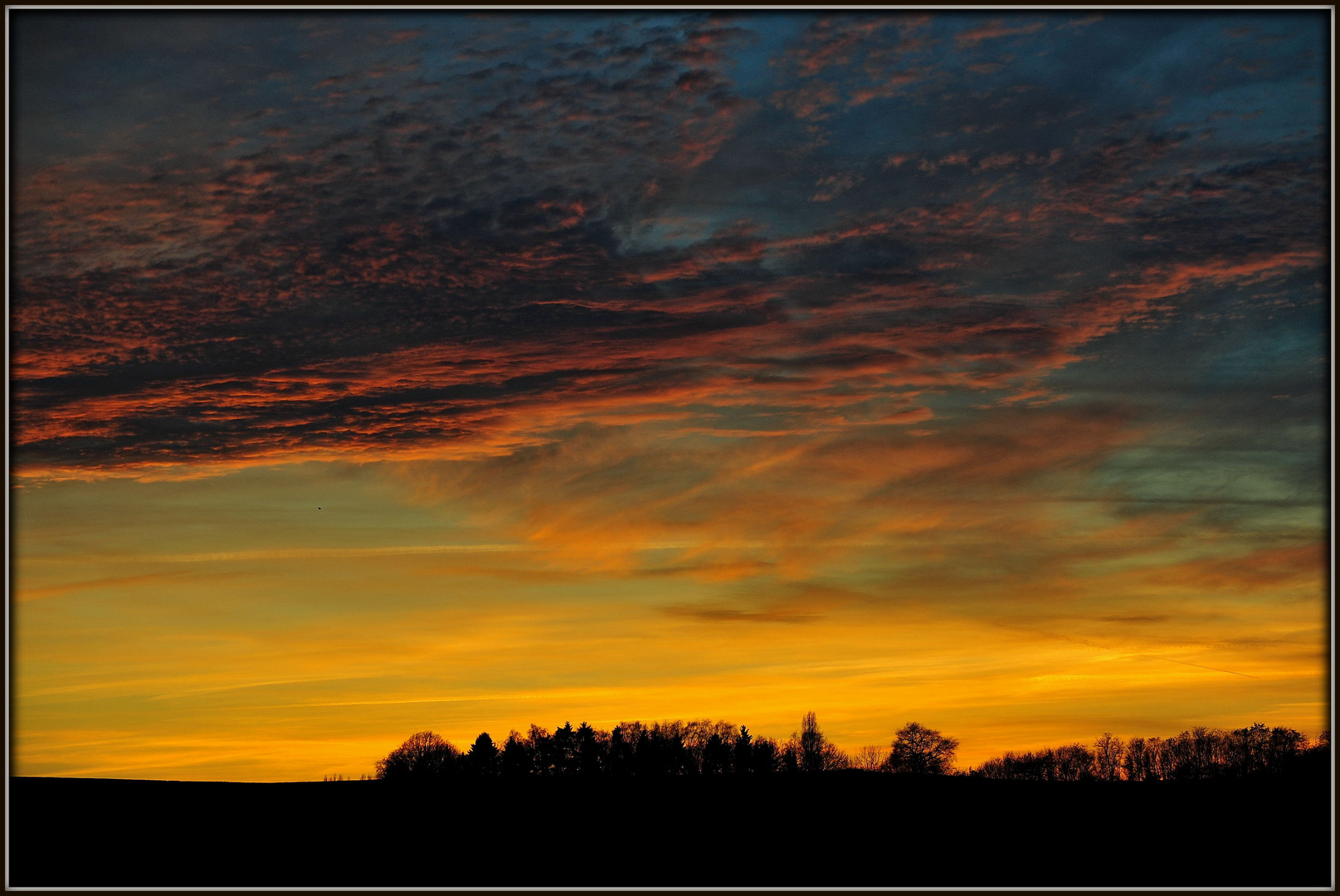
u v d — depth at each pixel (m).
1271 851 55.56
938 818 62.78
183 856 54.00
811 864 53.88
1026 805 65.94
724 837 58.62
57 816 59.84
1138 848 56.47
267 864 52.94
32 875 50.62
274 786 68.50
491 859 54.34
